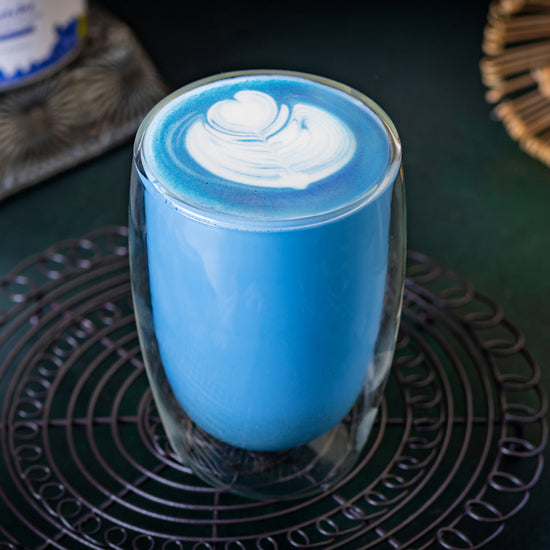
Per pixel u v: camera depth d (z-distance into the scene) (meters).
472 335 0.59
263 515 0.54
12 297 0.61
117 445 0.55
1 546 0.53
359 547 0.54
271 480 0.53
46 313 0.64
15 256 0.67
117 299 0.64
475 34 0.90
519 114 0.76
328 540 0.53
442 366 0.61
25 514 0.55
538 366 0.59
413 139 0.78
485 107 0.81
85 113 0.74
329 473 0.54
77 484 0.56
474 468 0.56
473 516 0.51
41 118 0.72
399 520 0.55
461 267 0.67
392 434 0.58
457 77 0.85
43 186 0.72
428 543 0.51
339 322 0.47
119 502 0.52
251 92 0.47
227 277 0.44
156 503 0.55
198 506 0.52
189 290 0.46
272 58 0.86
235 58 0.86
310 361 0.47
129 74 0.76
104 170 0.74
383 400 0.57
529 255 0.68
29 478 0.54
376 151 0.45
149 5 0.93
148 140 0.45
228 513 0.55
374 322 0.49
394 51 0.88
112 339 0.62
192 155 0.45
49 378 0.61
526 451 0.57
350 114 0.46
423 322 0.61
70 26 0.71
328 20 0.92
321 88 0.47
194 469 0.54
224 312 0.45
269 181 0.44
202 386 0.49
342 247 0.44
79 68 0.73
